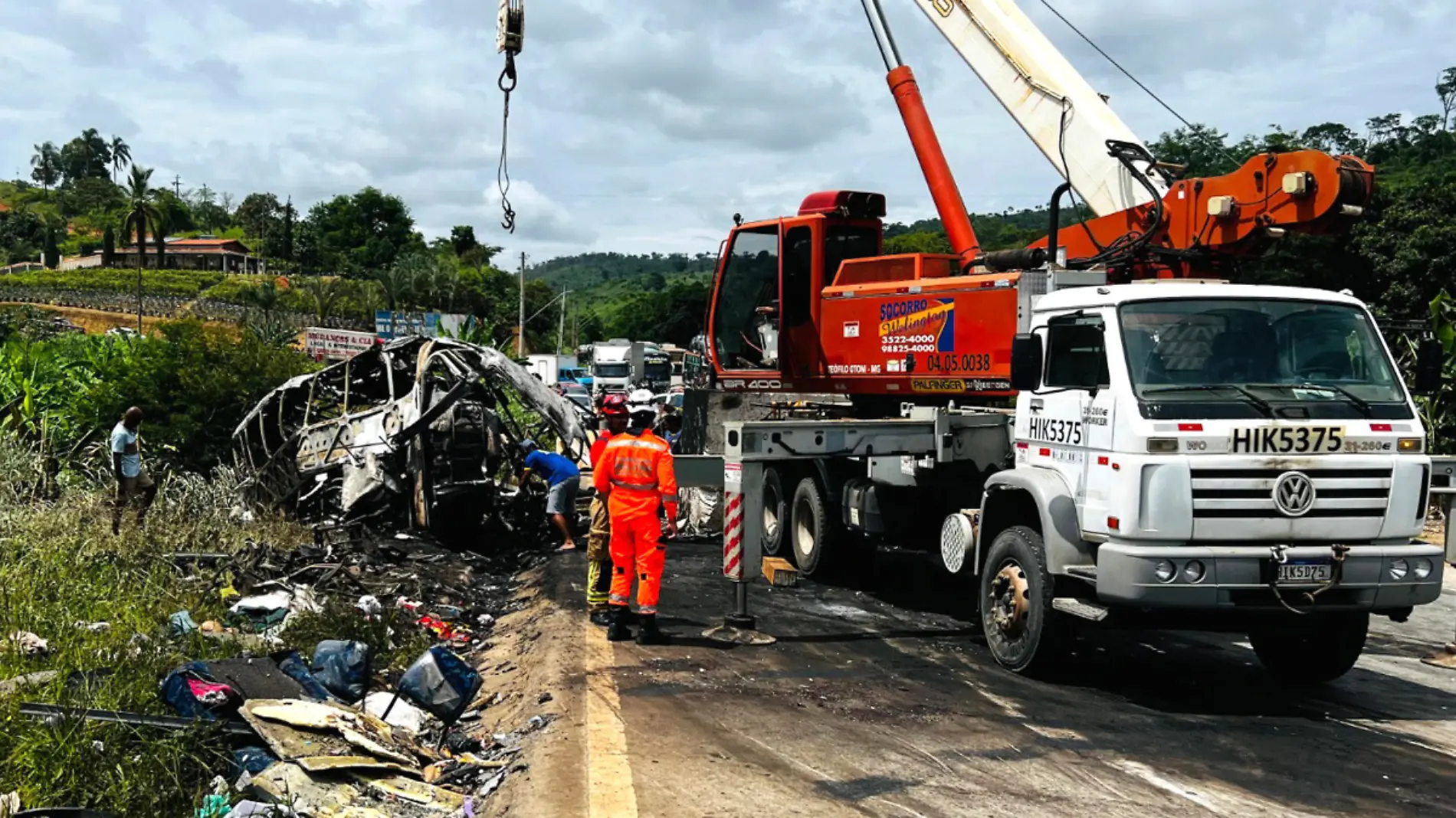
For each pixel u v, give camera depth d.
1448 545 8.08
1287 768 5.84
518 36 9.70
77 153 197.50
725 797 5.25
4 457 15.15
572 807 5.08
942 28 11.20
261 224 139.00
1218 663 8.41
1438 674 8.29
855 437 8.91
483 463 13.88
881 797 5.29
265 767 5.59
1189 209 8.87
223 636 7.93
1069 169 10.20
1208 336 6.91
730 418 13.25
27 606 8.21
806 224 11.80
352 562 10.94
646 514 8.38
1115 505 6.67
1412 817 5.18
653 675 7.43
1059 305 7.63
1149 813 5.16
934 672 7.75
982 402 9.90
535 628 9.16
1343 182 7.89
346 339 40.97
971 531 8.42
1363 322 7.15
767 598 10.48
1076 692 7.29
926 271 10.66
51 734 5.51
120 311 81.62
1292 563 6.50
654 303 93.62
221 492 13.58
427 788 5.72
